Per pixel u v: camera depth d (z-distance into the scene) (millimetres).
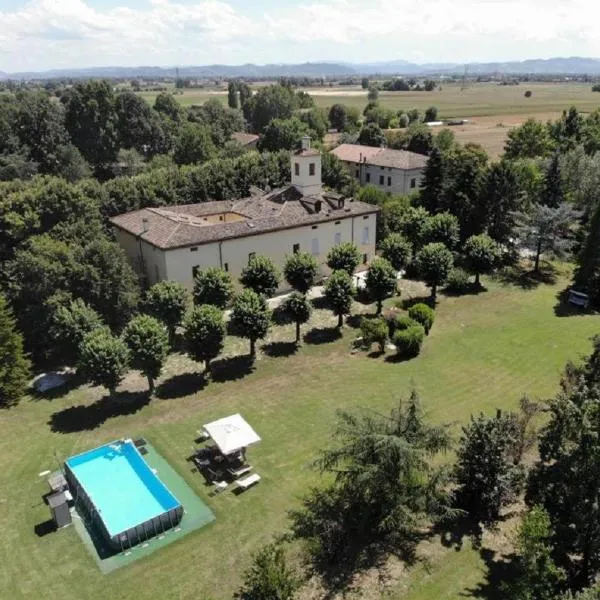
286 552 23344
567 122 103812
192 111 160625
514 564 22375
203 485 27891
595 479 19078
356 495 23641
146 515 26141
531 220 59750
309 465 25375
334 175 82625
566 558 21531
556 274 60062
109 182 66562
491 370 39125
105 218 60812
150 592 21781
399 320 43938
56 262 42062
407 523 22297
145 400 36156
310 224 54812
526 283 57375
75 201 50656
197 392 36969
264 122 171375
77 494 27234
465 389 36594
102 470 29250
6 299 42281
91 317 39188
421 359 41062
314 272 47062
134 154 108500
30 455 30828
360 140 129750
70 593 21828
